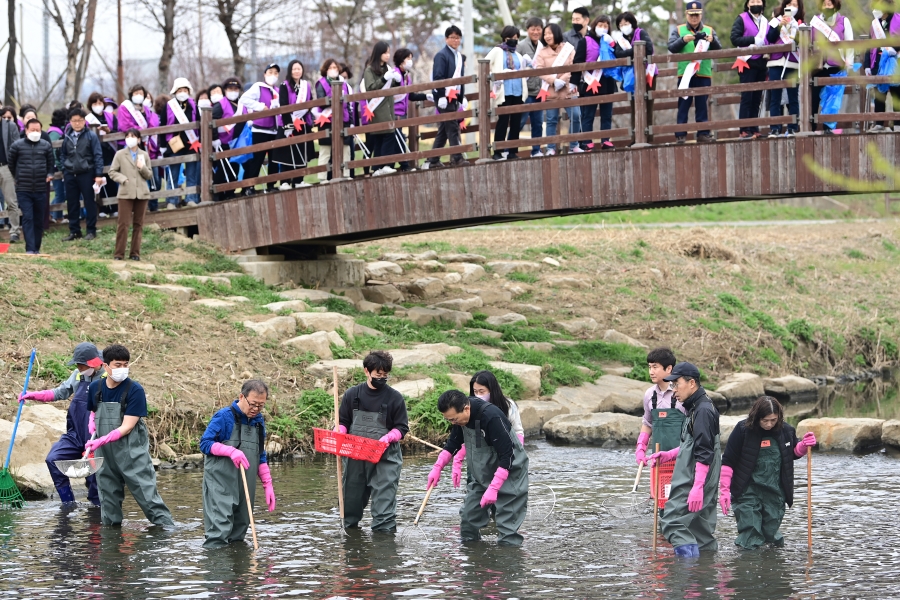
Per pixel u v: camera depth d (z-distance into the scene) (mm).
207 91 20469
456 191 18016
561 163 17375
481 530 10297
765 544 9617
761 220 39781
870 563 8953
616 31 17453
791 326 24297
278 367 15742
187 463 13562
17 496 11305
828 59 15695
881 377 24266
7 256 17188
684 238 28750
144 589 8148
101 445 10180
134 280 17391
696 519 9383
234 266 19469
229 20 37188
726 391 19500
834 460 14250
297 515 10820
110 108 21516
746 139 16406
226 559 9094
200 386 14703
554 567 8859
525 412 16172
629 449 15023
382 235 20344
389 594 8047
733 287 26234
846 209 42062
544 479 12742
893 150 15875
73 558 9094
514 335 20188
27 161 18203
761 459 9492
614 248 27375
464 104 18516
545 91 17750
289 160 19625
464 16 32344
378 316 19391
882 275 29938
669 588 8211
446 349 17797
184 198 20875
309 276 20297
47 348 14461
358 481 10203
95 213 19875
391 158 18391
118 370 10094
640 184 16938
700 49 17156
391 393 10211
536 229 31000
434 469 10109
